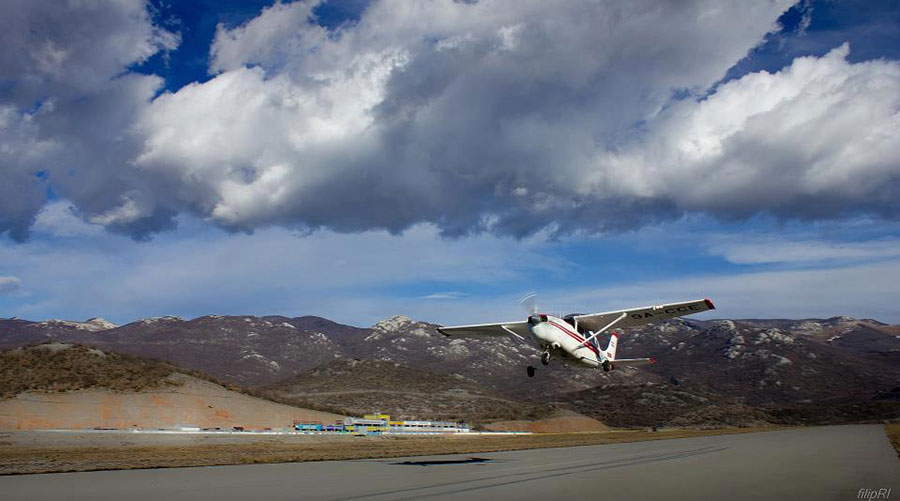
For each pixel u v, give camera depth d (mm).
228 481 19516
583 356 33906
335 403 132750
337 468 24891
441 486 17516
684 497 14906
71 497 15812
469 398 147250
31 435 49312
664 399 160125
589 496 15188
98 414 67188
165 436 53906
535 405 151500
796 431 71500
